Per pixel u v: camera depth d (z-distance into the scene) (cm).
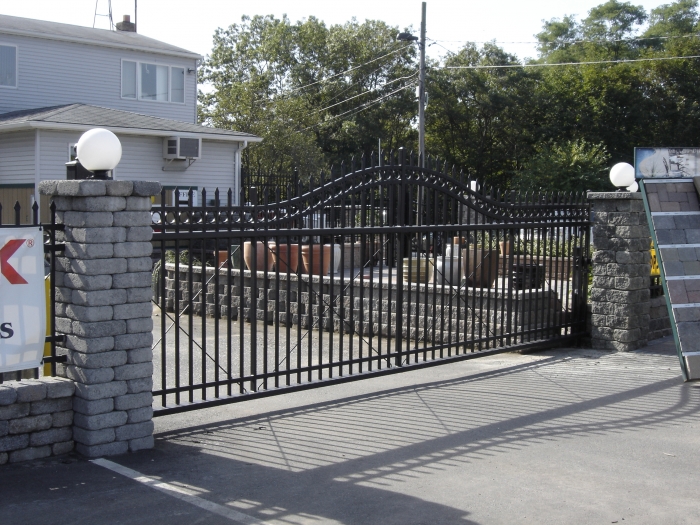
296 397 748
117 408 555
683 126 4881
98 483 495
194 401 633
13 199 2283
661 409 712
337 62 5422
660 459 566
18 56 2572
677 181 920
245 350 1002
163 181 2462
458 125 4975
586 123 4738
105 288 543
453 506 466
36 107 2623
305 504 466
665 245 874
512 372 878
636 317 1016
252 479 510
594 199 1018
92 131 545
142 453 563
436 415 684
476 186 884
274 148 3759
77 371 548
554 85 4922
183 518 440
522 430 638
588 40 6034
